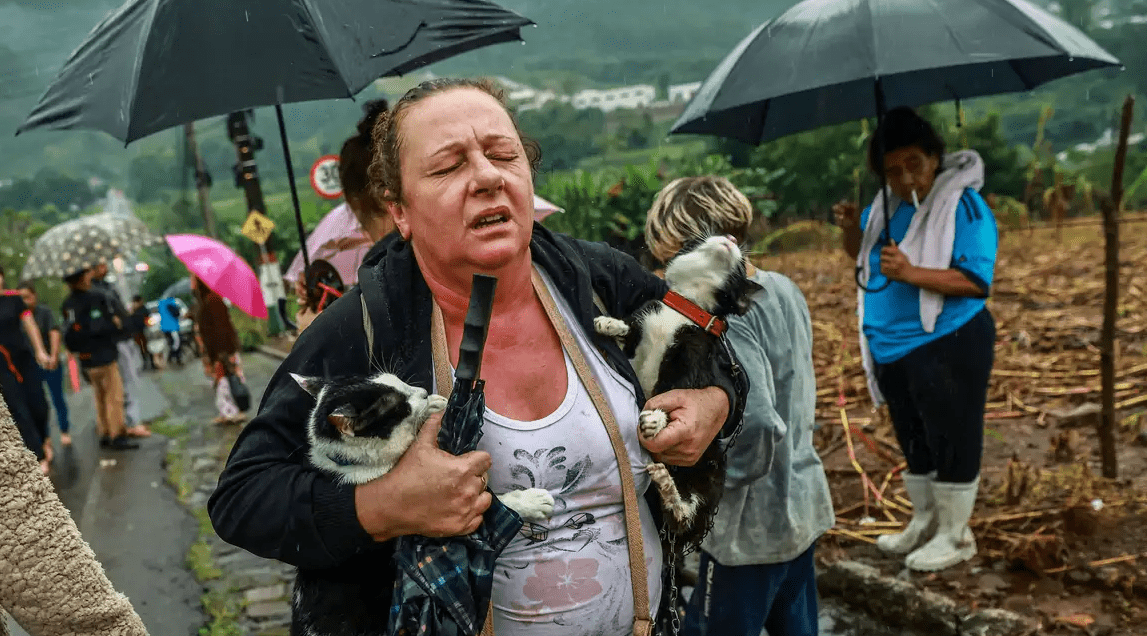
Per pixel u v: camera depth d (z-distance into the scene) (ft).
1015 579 13.71
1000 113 62.44
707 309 7.36
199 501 23.99
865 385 23.75
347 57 10.12
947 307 13.53
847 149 61.87
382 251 6.54
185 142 73.87
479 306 5.23
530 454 5.86
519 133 6.16
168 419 37.19
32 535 4.99
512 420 5.89
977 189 13.93
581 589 5.99
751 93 13.21
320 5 10.32
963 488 14.14
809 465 10.16
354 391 5.25
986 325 13.58
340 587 5.68
